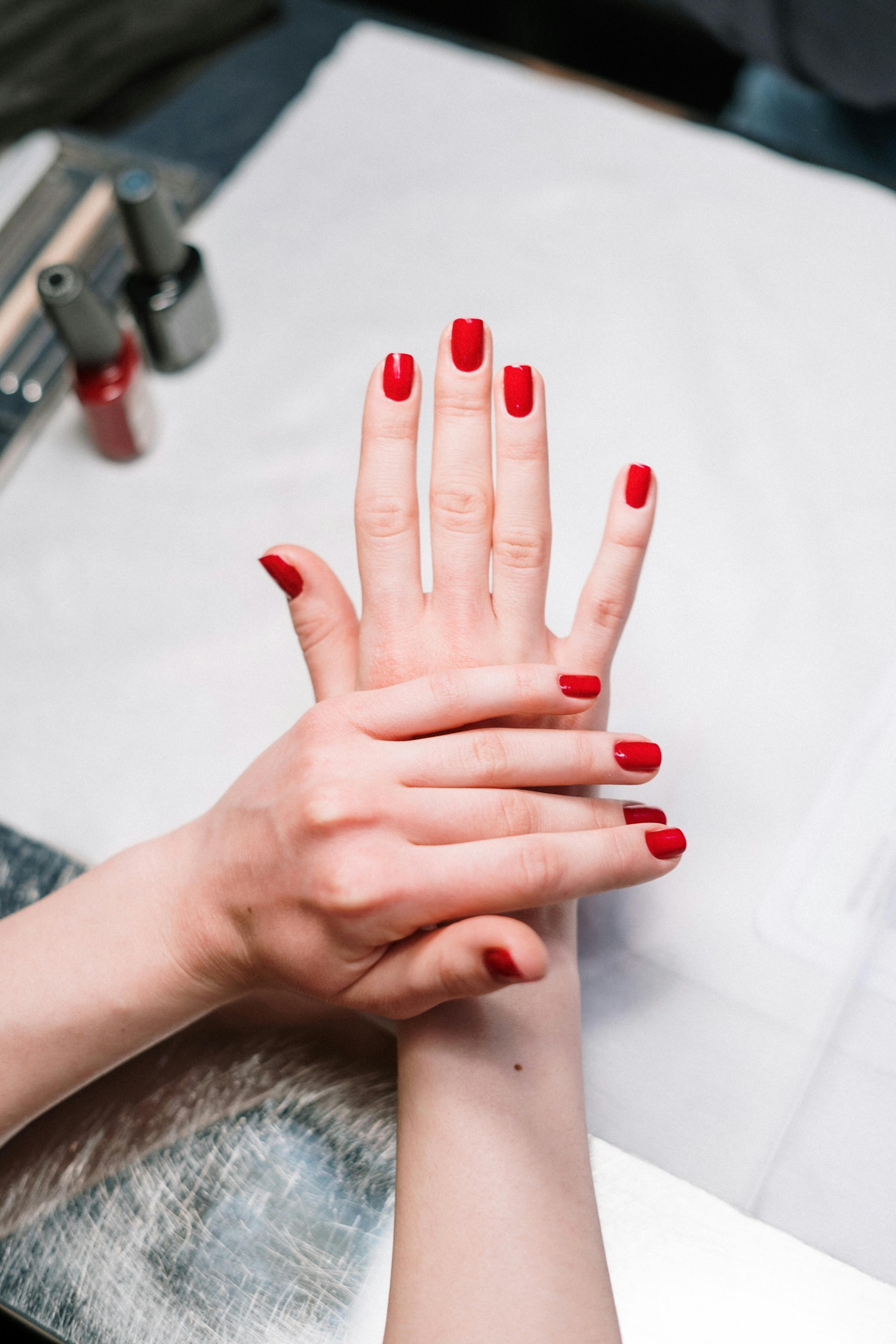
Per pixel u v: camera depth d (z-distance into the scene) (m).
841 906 0.48
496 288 0.66
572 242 0.67
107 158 0.70
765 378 0.61
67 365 0.62
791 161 0.68
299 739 0.42
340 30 0.76
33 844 0.53
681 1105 0.45
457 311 0.65
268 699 0.56
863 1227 0.43
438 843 0.40
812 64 0.81
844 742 0.52
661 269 0.65
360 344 0.65
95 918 0.45
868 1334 0.42
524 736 0.42
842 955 0.47
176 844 0.46
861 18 0.77
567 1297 0.38
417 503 0.47
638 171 0.68
